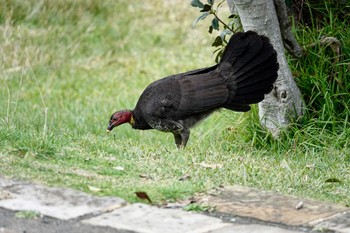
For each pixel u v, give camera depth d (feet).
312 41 42.55
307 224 26.84
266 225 26.55
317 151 39.60
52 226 25.40
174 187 29.45
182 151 36.86
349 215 27.81
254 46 36.99
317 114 41.47
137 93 60.44
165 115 37.86
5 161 31.22
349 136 40.32
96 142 37.19
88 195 28.04
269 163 35.94
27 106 56.29
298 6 43.47
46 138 35.27
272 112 40.96
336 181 33.32
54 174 30.17
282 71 40.22
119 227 25.61
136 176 31.37
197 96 37.29
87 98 59.41
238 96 37.22
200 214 27.27
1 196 27.40
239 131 42.34
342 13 43.96
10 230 24.91
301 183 32.45
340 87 41.78
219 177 31.89
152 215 26.78
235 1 39.22
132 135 52.54
